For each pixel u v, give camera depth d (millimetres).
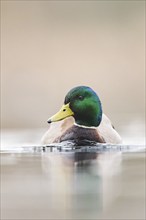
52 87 28234
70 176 9680
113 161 11297
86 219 7289
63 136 13648
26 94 27594
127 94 28297
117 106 27250
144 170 10180
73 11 30375
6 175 9961
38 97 27469
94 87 28469
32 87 27953
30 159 11883
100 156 12078
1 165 11094
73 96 13609
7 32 29484
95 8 30406
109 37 29750
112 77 28672
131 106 27406
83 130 13594
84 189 8703
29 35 29578
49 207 7848
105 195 8344
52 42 29438
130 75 28906
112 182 9148
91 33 29812
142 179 9344
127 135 17422
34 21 29969
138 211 7578
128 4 30484
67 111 13609
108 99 28031
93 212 7574
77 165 10820
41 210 7742
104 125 14031
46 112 25594
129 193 8430
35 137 17469
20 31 29594
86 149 13281
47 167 10664
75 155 12312
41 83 28203
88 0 30438
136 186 8828
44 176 9750
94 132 13602
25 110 25781
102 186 8883
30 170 10406
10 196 8469
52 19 30156
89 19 30281
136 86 28672
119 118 23172
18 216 7508
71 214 7508
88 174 9828
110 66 29000
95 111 13617
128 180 9289
